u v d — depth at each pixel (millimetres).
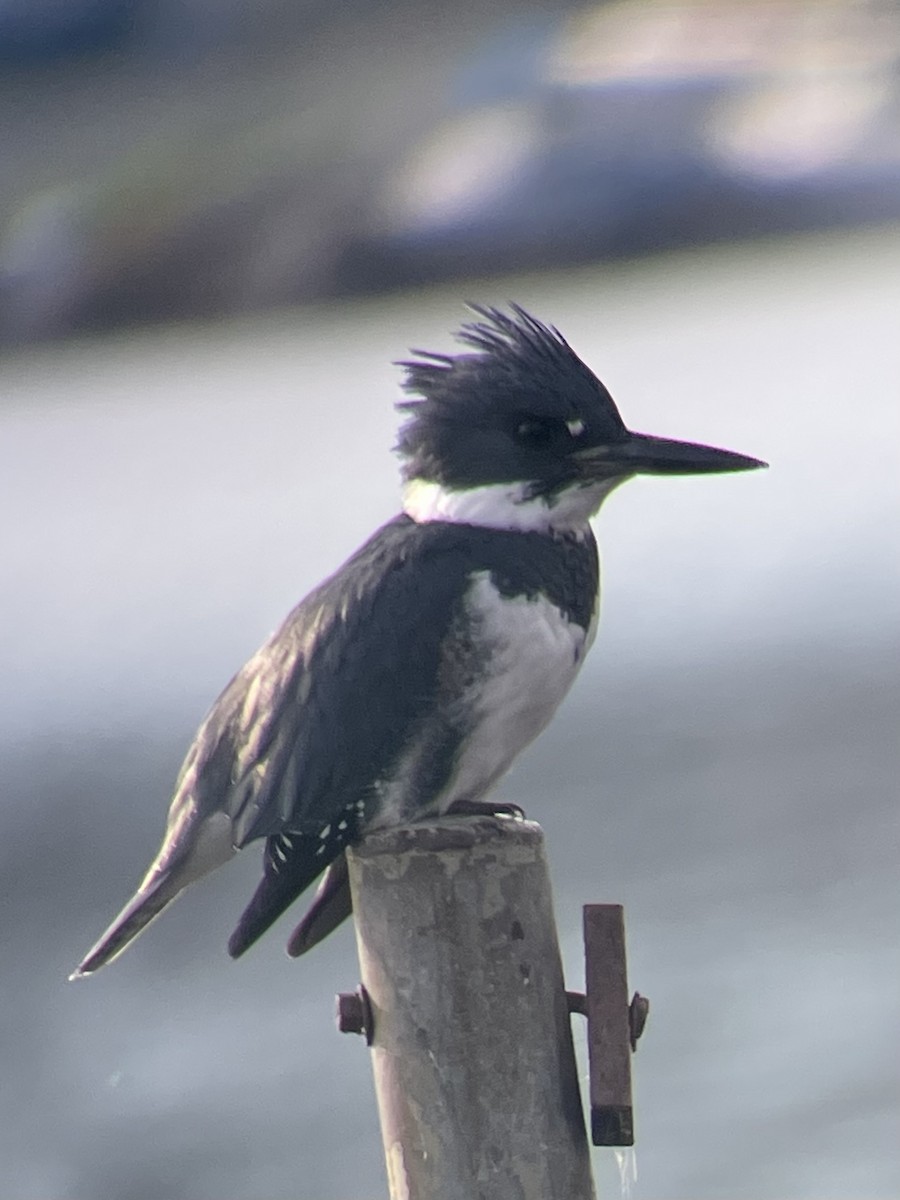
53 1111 10703
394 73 39594
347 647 6301
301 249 36312
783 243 37812
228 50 41125
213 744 6418
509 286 36906
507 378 6703
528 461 6625
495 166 37719
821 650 16734
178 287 35812
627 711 15711
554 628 6453
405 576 6406
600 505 6750
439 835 5277
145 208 36438
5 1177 10320
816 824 12758
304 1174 9805
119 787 15422
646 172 37531
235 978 11531
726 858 12492
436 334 34469
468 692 6312
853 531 20141
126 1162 10211
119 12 40594
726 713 15172
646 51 39219
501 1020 5254
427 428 6754
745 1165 9406
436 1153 5258
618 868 12477
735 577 18828
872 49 38906
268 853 6219
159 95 39875
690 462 6641
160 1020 11352
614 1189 9266
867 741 14430
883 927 11297
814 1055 10117
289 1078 10656
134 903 6352
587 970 5359
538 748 14930
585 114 38125
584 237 37281
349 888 6168
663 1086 9867
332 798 6203
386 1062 5312
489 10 40812
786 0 39125
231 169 37406
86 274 35938
